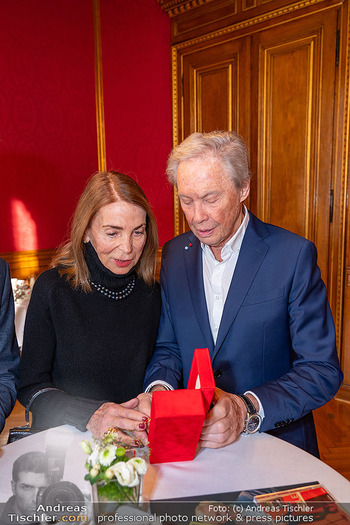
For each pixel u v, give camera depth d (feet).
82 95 14.32
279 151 11.94
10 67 12.85
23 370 4.39
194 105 13.91
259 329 4.46
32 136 13.50
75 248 4.41
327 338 4.37
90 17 14.16
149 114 14.90
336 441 9.36
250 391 3.97
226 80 12.92
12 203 13.33
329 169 10.99
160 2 13.98
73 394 4.53
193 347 4.78
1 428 3.94
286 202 11.96
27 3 12.96
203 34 13.26
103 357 4.55
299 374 4.17
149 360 4.98
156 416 2.83
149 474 3.18
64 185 14.37
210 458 3.39
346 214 10.81
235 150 4.03
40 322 4.45
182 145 4.13
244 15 12.14
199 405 2.89
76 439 3.64
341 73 10.48
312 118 11.16
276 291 4.42
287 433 4.45
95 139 14.76
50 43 13.52
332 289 11.29
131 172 15.08
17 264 13.57
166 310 5.13
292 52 11.32
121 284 4.55
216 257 4.75
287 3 11.17
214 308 4.82
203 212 4.11
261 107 12.13
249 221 4.70
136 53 14.58
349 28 10.18
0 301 4.38
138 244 4.37
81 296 4.52
